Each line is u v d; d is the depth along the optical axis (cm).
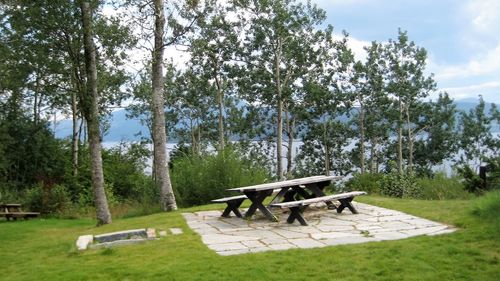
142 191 2083
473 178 1399
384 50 4462
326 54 3741
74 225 1540
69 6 1227
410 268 664
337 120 4434
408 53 4419
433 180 1638
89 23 1266
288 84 3744
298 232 920
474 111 4794
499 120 4719
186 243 859
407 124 4666
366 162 4850
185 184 1698
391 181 1772
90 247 875
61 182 2691
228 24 3394
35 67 1290
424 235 830
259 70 3578
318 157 4616
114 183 2856
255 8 3378
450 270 657
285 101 3750
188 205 1677
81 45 1294
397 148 4706
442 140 4703
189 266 701
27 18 1227
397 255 717
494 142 4725
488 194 976
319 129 4441
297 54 3603
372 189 2009
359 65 4259
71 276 688
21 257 895
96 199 1342
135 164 3325
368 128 4594
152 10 1398
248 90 3719
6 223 1598
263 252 762
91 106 1316
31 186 2631
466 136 4756
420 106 4531
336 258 712
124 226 1173
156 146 1524
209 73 3588
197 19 1480
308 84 3709
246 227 1004
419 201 1241
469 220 895
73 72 1337
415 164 4841
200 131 4622
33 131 2859
